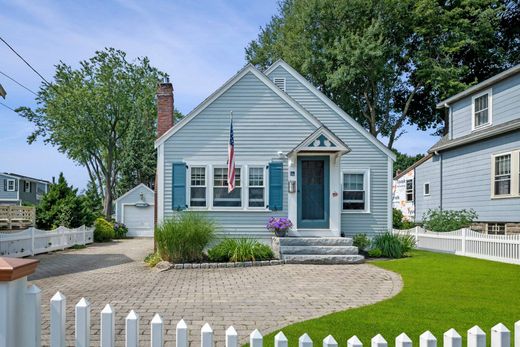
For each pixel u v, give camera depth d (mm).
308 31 29984
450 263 11828
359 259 12367
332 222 14305
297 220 14406
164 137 14969
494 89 17703
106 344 2682
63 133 39062
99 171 45500
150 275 10547
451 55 28609
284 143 15102
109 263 13516
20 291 2572
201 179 15023
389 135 33469
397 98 33500
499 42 30047
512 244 11836
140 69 41031
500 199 16781
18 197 45156
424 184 23938
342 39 28047
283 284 8984
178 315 6301
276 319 6043
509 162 16469
